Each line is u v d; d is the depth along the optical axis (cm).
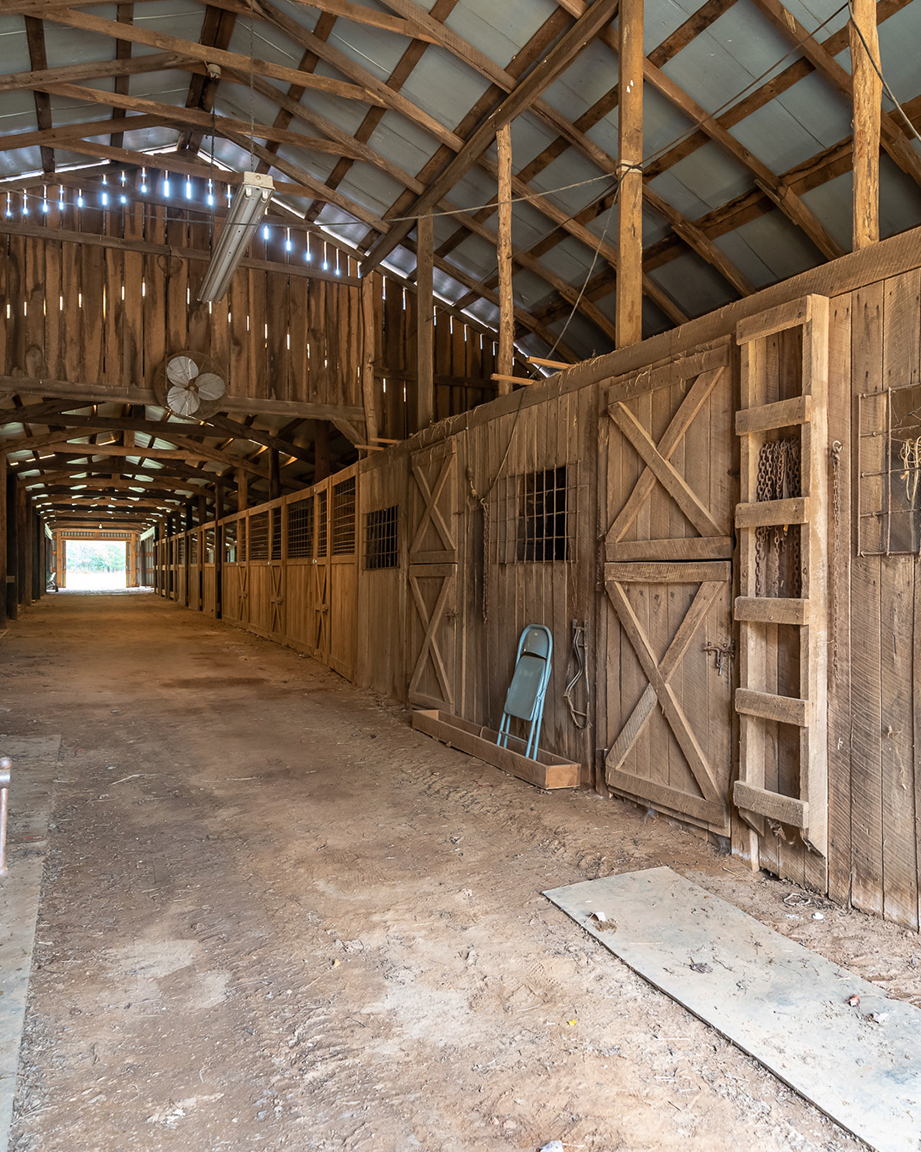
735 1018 215
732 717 345
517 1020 218
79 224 882
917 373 270
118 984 237
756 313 339
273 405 947
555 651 491
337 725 642
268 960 253
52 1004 224
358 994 232
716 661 355
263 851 353
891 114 516
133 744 562
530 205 743
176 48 619
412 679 704
